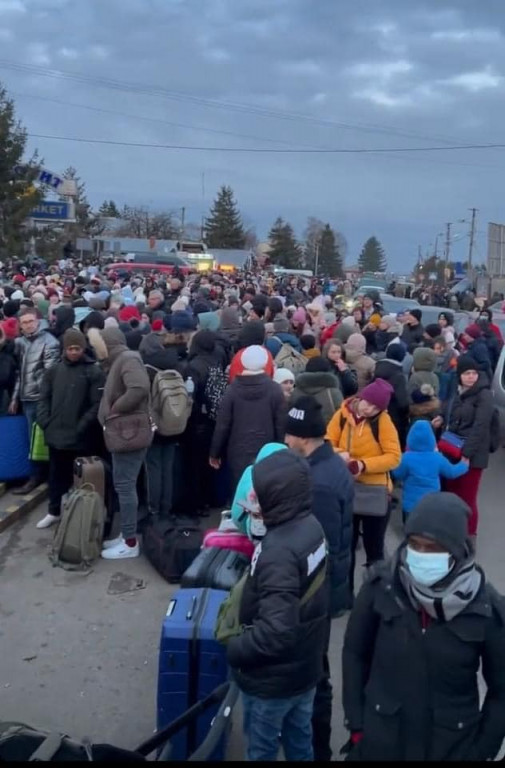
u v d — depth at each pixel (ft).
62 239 153.69
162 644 13.30
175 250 160.97
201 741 13.16
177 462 24.23
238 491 15.71
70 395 23.16
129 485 21.86
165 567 20.72
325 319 43.83
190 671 13.20
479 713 9.25
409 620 9.14
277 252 348.38
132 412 21.09
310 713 11.68
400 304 61.67
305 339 33.22
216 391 24.52
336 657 17.49
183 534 21.15
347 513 14.69
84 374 23.26
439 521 8.90
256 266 209.15
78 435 23.13
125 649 17.54
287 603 10.40
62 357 23.68
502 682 9.12
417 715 9.09
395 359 29.01
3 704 15.42
